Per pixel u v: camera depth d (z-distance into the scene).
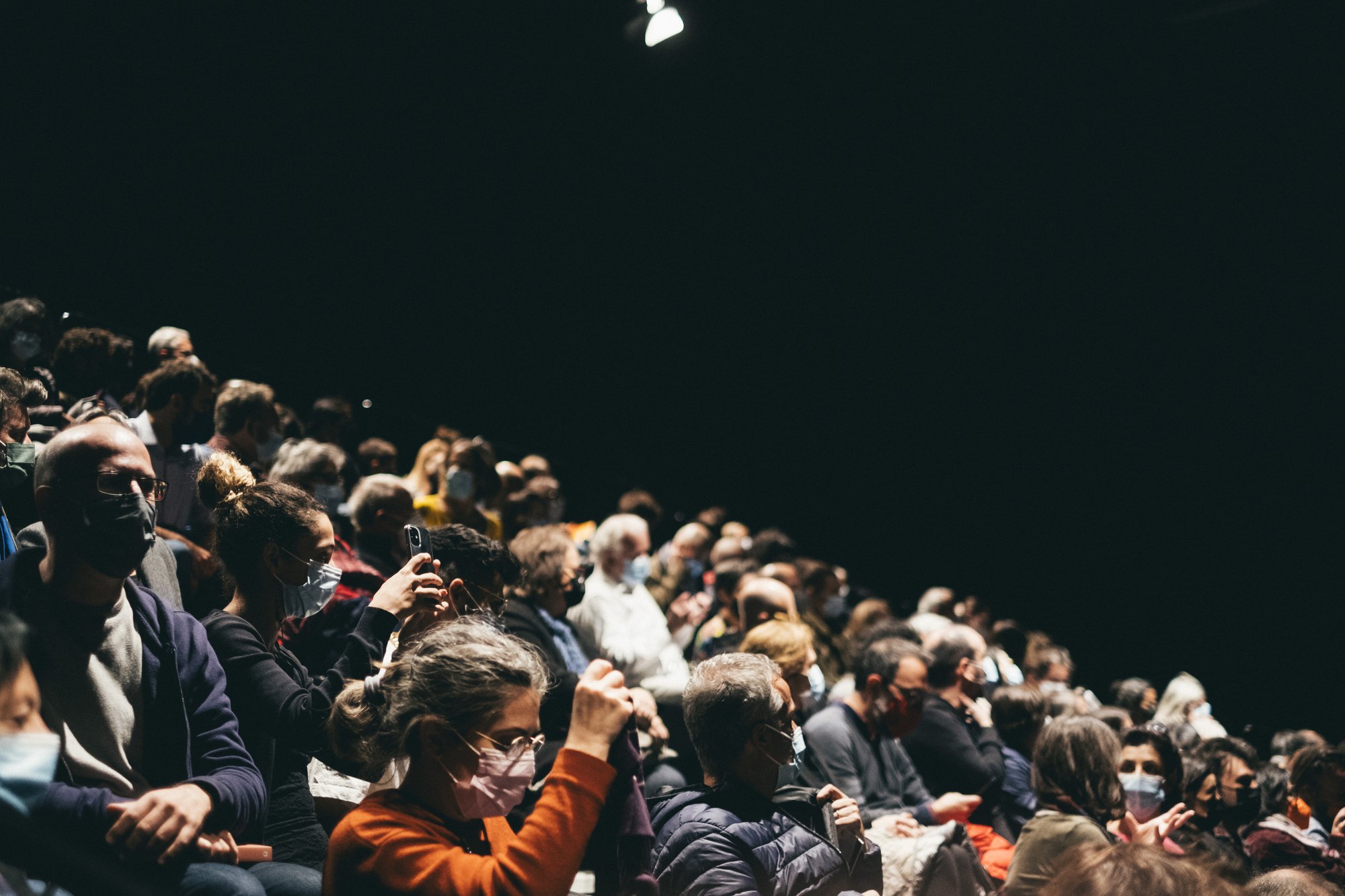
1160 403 13.96
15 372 4.04
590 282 12.96
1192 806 4.74
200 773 2.44
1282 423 13.38
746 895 2.75
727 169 13.66
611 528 5.73
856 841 3.13
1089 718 3.68
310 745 2.61
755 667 3.06
